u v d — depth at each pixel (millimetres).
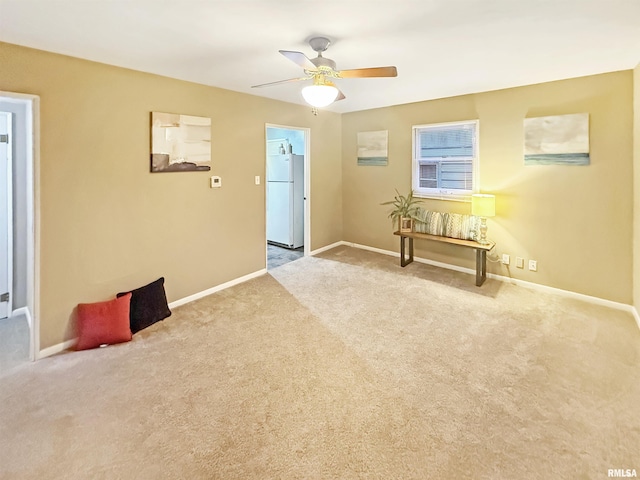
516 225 3994
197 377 2328
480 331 2945
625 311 3326
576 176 3529
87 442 1774
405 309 3414
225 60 2828
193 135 3553
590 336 2838
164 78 3270
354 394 2141
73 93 2672
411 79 3506
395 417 1936
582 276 3596
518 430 1827
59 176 2643
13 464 1640
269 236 6363
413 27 2234
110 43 2428
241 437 1802
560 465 1607
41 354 2605
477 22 2172
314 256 5410
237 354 2615
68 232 2723
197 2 1873
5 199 3238
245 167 4176
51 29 2180
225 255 4027
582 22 2176
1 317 3309
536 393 2125
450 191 4586
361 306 3498
